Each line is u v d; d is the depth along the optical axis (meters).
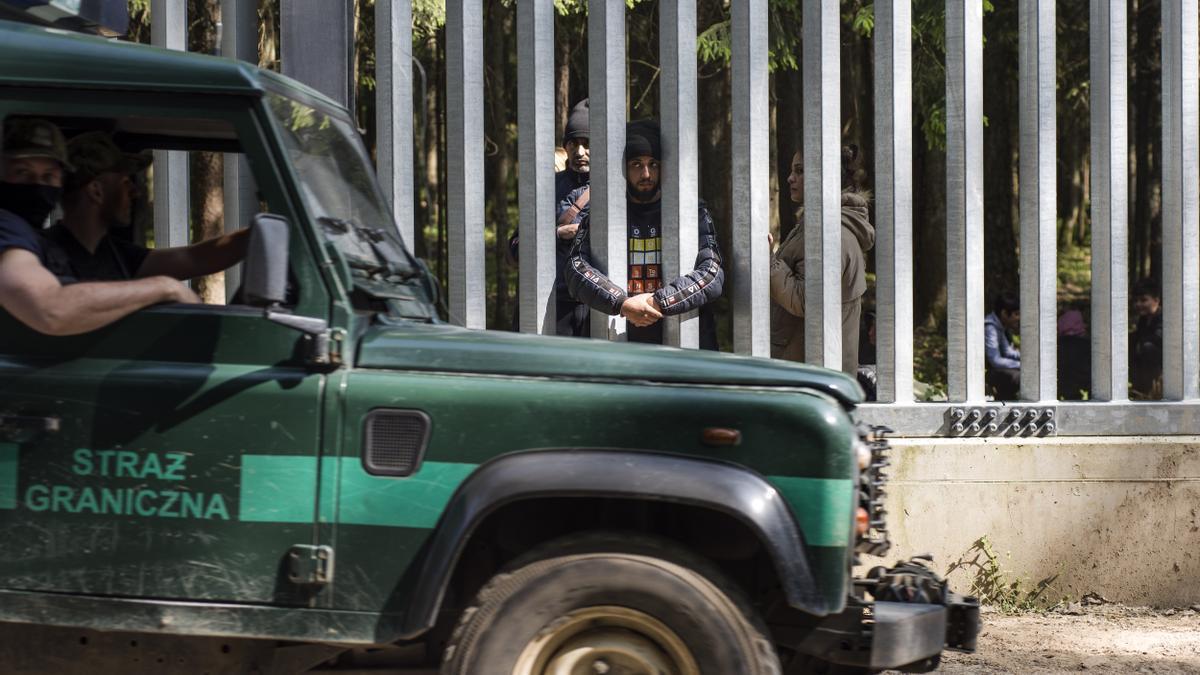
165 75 4.75
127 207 5.62
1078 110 25.44
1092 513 8.20
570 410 4.55
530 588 4.51
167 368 4.65
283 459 4.60
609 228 8.19
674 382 4.65
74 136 5.33
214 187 11.03
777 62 17.86
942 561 8.18
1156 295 15.77
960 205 8.27
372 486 4.58
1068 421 8.30
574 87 21.94
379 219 5.56
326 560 4.58
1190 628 7.80
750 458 4.54
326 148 5.27
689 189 8.21
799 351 8.75
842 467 4.54
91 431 4.62
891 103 8.23
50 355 4.69
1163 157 8.45
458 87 8.30
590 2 8.20
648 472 4.46
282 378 4.62
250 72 4.80
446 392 4.59
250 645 4.80
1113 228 8.41
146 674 4.84
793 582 4.46
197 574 4.62
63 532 4.64
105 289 4.61
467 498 4.50
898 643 4.83
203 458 4.61
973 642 5.21
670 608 4.46
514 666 4.51
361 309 4.88
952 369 8.32
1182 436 8.32
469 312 8.38
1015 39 21.45
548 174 8.29
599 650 4.53
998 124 22.94
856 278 8.61
